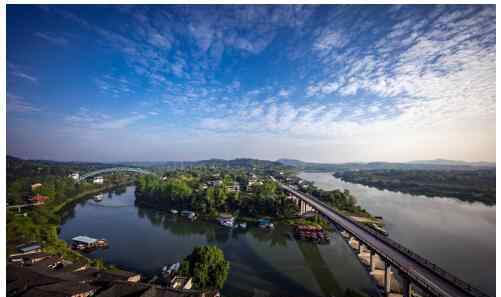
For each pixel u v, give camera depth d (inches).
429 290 980.6
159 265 1881.2
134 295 1153.4
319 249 2322.8
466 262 1951.3
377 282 1397.6
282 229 2974.9
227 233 2792.8
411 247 2267.5
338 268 1904.5
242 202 3641.7
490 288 1566.2
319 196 4215.1
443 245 2327.8
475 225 3056.1
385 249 1456.7
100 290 1243.2
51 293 1135.6
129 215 3496.6
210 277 1469.0
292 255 2158.0
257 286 1611.7
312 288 1601.9
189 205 3683.6
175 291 1203.2
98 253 2100.1
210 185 5664.4
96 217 3346.5
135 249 2210.9
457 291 989.2
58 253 1854.1
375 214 3612.2
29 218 2479.1
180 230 2864.2
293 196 4205.2
